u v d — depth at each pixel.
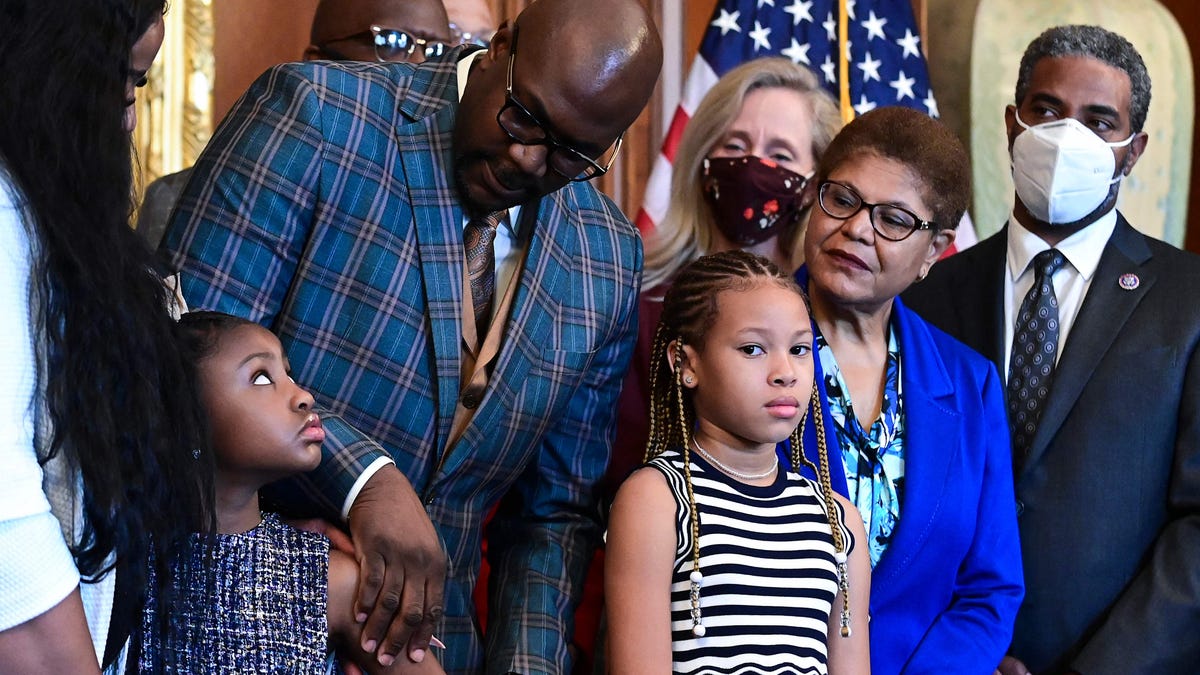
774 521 1.83
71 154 1.22
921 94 3.53
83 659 1.16
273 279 1.74
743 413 1.82
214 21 3.15
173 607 1.45
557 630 1.87
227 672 1.48
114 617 1.30
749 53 3.37
